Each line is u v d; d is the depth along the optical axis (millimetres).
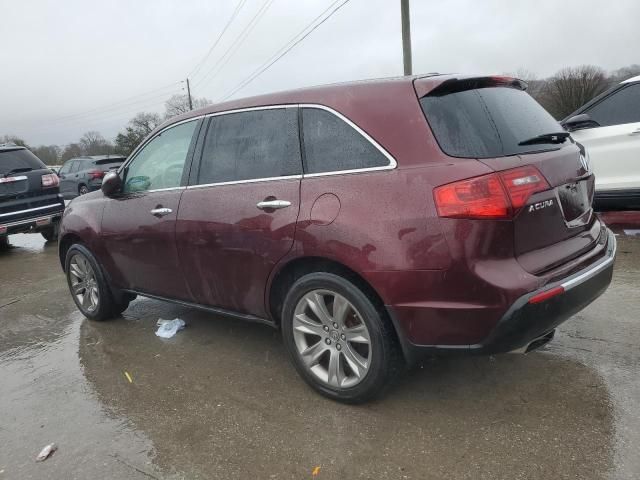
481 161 2484
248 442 2725
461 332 2498
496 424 2709
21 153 9188
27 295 5867
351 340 2869
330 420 2857
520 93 3154
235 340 4051
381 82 2869
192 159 3629
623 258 5293
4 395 3436
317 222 2799
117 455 2701
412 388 3111
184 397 3229
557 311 2520
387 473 2416
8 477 2588
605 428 2604
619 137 6066
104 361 3848
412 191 2531
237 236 3219
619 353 3344
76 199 4836
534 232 2568
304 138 3010
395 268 2547
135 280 4195
